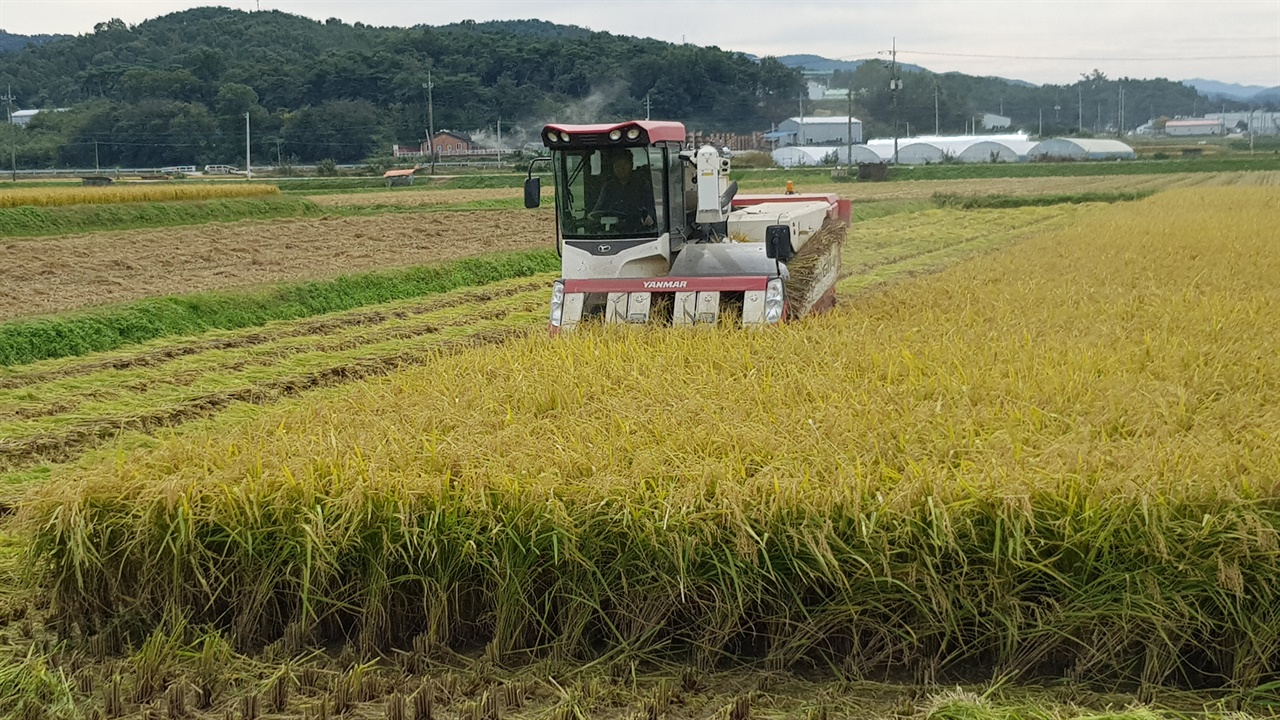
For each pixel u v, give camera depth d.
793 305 12.44
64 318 15.52
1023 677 5.64
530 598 6.05
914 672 5.73
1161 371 8.45
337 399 8.74
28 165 107.56
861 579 5.64
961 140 98.31
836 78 157.12
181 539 6.02
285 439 6.89
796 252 14.27
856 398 7.46
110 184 67.50
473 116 108.44
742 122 108.75
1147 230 23.70
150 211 38.09
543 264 26.45
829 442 6.49
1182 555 5.43
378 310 19.02
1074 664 5.66
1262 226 24.06
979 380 7.93
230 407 11.34
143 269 23.91
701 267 12.86
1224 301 12.04
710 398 7.79
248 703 5.42
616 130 11.97
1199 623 5.43
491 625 6.15
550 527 5.93
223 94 113.00
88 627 6.36
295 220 36.44
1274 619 5.38
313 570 6.09
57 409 11.43
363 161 106.44
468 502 6.00
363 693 5.58
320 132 107.19
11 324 14.82
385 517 6.04
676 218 12.94
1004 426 6.85
